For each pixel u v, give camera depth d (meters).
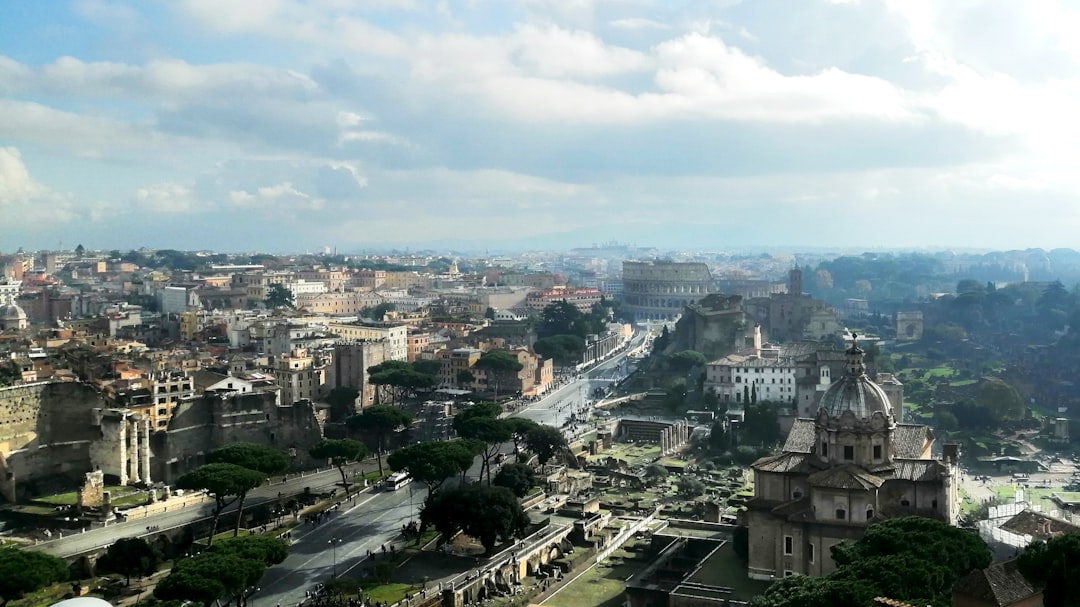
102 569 191.62
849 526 177.62
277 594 182.38
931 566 138.12
